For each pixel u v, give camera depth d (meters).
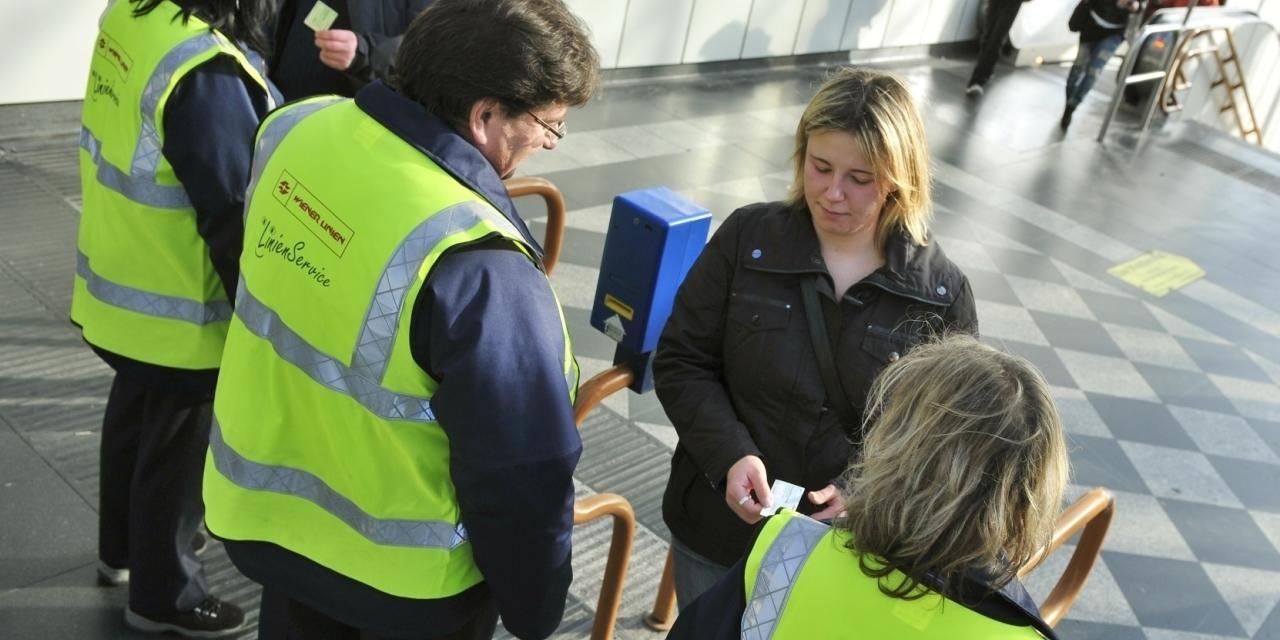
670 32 7.69
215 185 2.06
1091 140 8.66
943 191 6.95
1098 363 5.18
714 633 1.32
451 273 1.46
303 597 1.73
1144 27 8.33
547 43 1.52
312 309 1.56
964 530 1.18
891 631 1.21
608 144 6.47
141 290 2.22
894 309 1.94
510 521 1.52
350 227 1.52
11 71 4.84
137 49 2.08
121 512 2.55
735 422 1.97
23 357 3.47
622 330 2.46
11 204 4.36
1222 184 8.27
